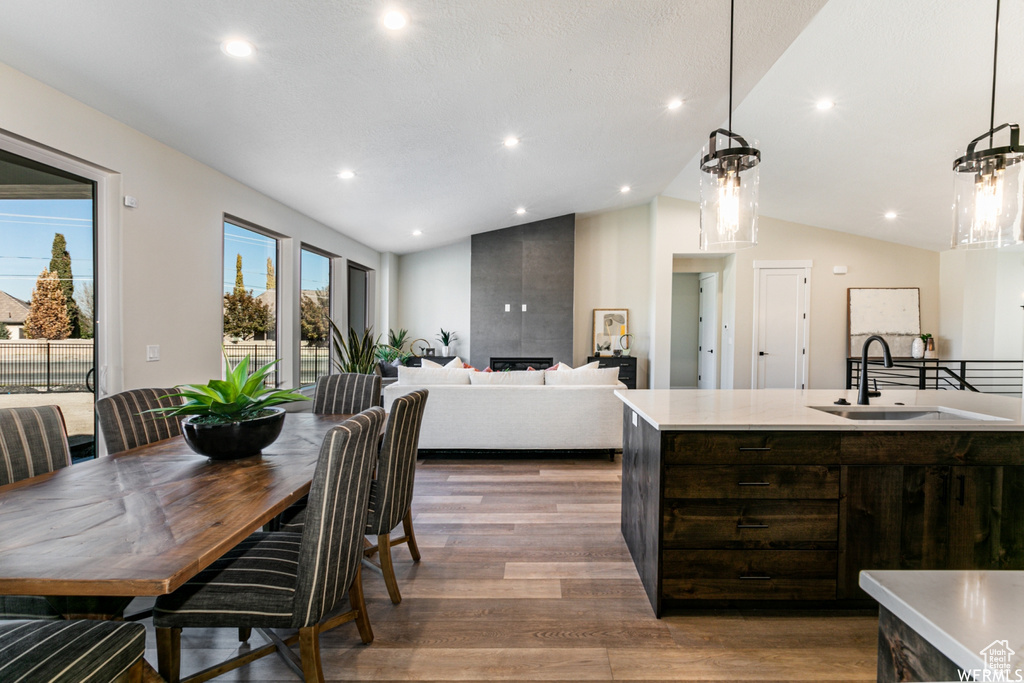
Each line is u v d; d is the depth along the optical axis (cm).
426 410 428
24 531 116
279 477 161
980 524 197
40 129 237
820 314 714
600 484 369
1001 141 213
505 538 273
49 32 207
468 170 484
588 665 169
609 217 819
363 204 529
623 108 398
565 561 246
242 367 193
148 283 308
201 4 206
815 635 187
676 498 198
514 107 361
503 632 188
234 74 260
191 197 349
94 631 115
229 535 114
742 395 279
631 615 200
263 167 385
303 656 136
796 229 715
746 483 197
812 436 196
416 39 257
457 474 394
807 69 358
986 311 646
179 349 337
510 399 427
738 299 727
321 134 347
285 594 136
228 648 179
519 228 793
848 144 454
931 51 310
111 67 236
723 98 395
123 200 287
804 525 197
